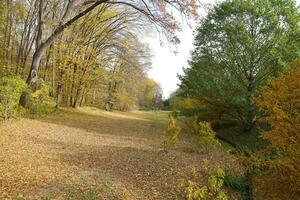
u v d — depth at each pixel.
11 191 6.28
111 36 32.09
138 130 20.67
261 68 18.92
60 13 23.28
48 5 21.67
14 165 8.04
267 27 18.89
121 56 34.50
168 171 9.35
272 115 7.22
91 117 26.61
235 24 19.50
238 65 19.84
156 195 7.44
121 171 8.87
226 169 10.06
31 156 9.24
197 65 21.23
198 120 21.62
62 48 26.50
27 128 14.19
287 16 18.81
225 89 18.70
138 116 40.38
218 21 20.59
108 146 12.50
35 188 6.65
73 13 22.06
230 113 20.45
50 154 9.84
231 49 19.84
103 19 30.05
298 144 6.67
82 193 6.66
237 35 19.27
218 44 20.47
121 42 32.78
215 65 20.14
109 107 44.12
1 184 6.56
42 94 20.34
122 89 44.91
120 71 38.03
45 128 15.22
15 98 15.58
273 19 18.75
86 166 8.95
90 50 29.56
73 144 12.09
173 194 7.62
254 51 18.91
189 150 13.34
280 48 18.20
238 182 8.82
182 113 22.36
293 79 7.26
